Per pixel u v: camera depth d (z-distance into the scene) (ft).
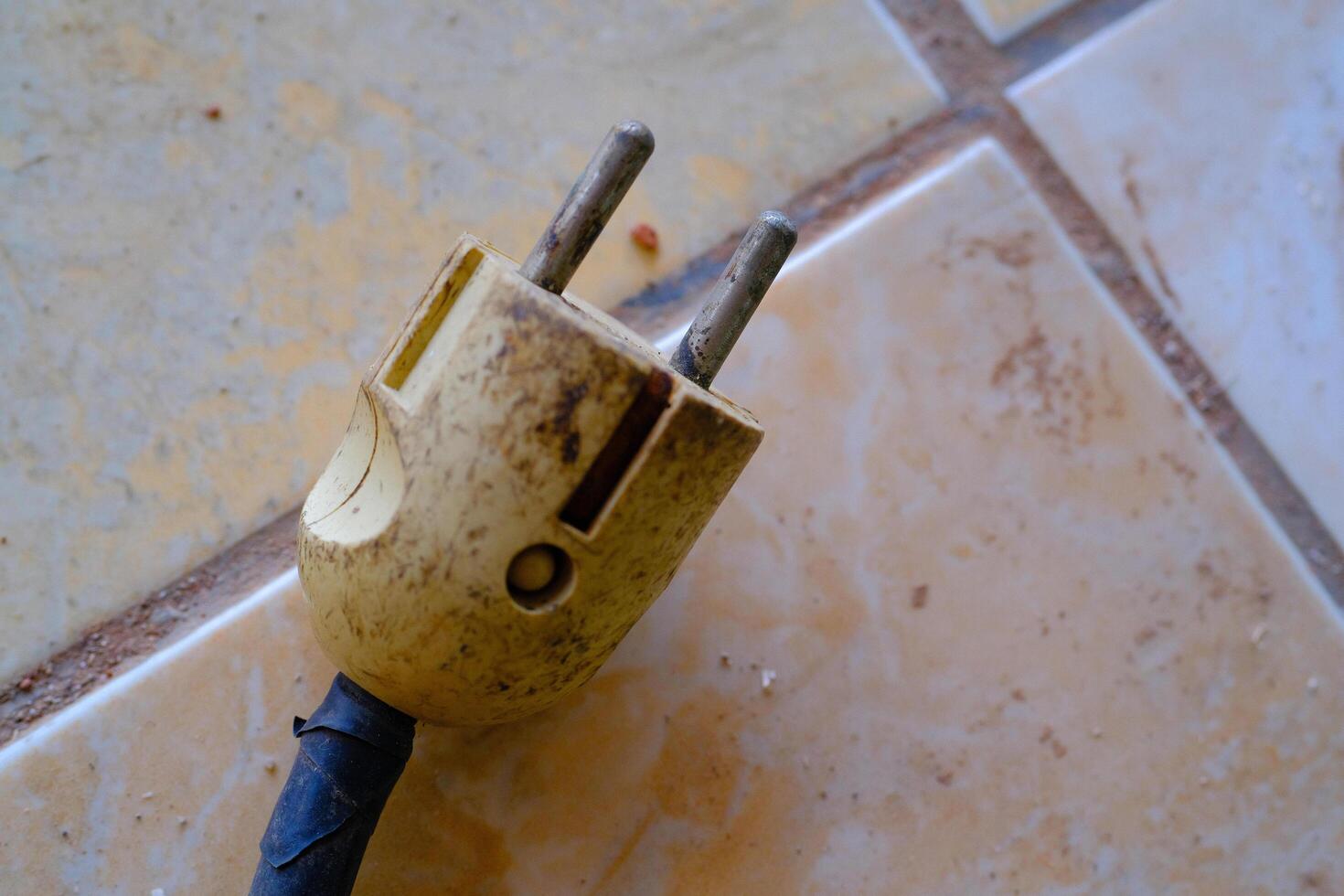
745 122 2.15
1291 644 2.16
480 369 1.26
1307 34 2.39
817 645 1.96
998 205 2.19
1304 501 2.23
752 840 1.88
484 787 1.79
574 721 1.85
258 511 1.83
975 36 2.29
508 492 1.26
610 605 1.36
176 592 1.78
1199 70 2.35
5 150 1.85
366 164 1.97
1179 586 2.12
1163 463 2.16
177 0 1.94
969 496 2.06
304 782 1.46
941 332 2.11
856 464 2.03
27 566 1.74
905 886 1.91
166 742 1.72
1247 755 2.09
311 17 1.99
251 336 1.87
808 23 2.22
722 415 1.29
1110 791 2.02
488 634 1.31
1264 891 2.05
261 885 1.45
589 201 1.35
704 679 1.91
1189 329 2.24
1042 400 2.13
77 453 1.79
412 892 1.74
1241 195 2.32
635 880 1.82
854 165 2.18
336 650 1.42
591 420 1.24
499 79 2.06
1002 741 1.99
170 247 1.87
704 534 1.95
